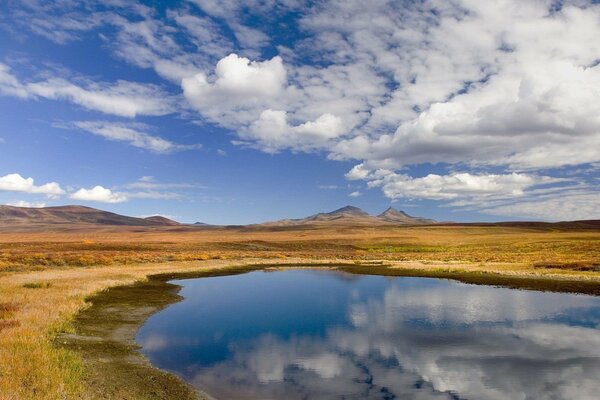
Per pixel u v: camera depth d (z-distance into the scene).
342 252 112.38
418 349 22.16
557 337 24.27
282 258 90.00
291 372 18.41
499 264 64.31
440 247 122.88
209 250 109.19
